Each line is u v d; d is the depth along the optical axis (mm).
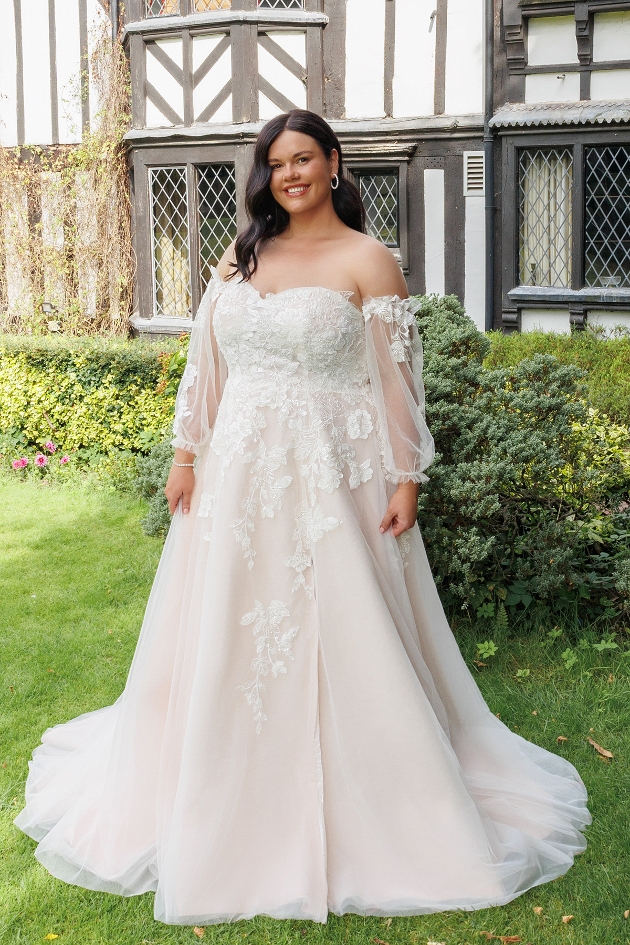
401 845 2439
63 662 3865
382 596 2459
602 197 9594
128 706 2654
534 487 4051
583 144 9422
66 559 5262
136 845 2543
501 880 2395
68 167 11203
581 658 3666
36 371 7570
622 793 2826
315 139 2475
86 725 3201
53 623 4324
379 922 2324
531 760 2918
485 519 3953
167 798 2500
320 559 2434
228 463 2461
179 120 10445
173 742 2525
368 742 2434
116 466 7051
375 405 2582
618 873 2479
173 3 10359
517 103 9750
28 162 11477
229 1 10242
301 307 2434
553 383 4078
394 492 2645
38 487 6969
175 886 2320
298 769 2439
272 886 2385
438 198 10148
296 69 10125
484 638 3869
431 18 9820
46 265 11297
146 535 5656
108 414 7281
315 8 10062
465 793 2449
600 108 9312
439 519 3859
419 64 9984
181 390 2656
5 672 3787
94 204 11039
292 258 2541
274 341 2463
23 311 11273
